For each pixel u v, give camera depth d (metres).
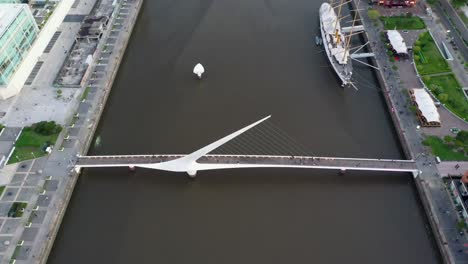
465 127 157.50
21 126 160.38
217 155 148.00
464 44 190.25
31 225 132.38
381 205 142.12
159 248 130.88
